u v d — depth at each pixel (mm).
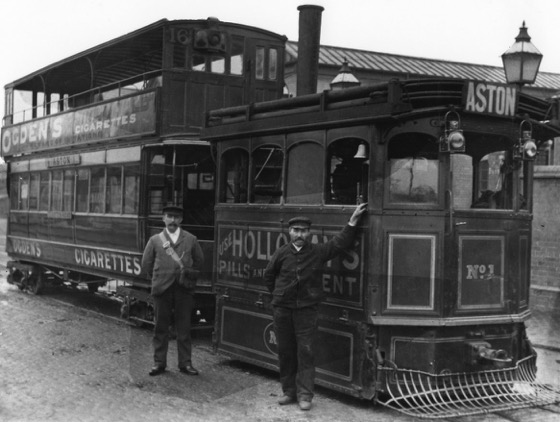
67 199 13430
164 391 6910
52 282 14555
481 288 6605
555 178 10156
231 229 8188
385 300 6406
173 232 7777
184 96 10828
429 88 6254
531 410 6438
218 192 8445
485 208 6742
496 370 6691
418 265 6410
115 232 11508
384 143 6457
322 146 7004
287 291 6477
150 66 12445
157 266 7688
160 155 10523
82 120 12992
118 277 11383
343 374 6625
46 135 14555
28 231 15164
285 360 6609
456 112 6293
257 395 6895
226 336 8180
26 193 15391
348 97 6781
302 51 10273
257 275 7754
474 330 6590
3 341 9180
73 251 13047
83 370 7656
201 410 6328
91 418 6012
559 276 9906
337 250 6574
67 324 10602
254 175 7910
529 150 6734
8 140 16641
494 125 6598
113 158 11742
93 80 13812
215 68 11086
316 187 7078
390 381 6379
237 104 11289
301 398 6469
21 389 6965
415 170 6473
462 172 6652
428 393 6328
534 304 9758
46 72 13945
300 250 6520
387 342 6465
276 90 11719
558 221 10047
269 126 7566
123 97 11594
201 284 9680
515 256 6859
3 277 16891
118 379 7336
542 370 7504
